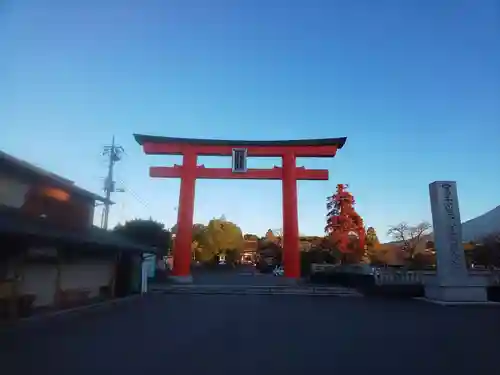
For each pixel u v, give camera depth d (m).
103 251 18.83
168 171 31.08
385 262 40.97
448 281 20.14
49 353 7.70
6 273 12.13
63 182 16.08
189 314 14.40
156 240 39.25
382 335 10.23
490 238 32.94
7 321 11.69
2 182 13.43
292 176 30.59
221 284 29.28
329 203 44.47
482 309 17.19
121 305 17.56
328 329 11.16
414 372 6.59
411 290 23.27
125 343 8.80
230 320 12.88
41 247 13.97
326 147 30.95
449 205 21.19
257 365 6.92
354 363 7.16
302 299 21.55
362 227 42.69
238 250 65.00
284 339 9.48
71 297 15.91
